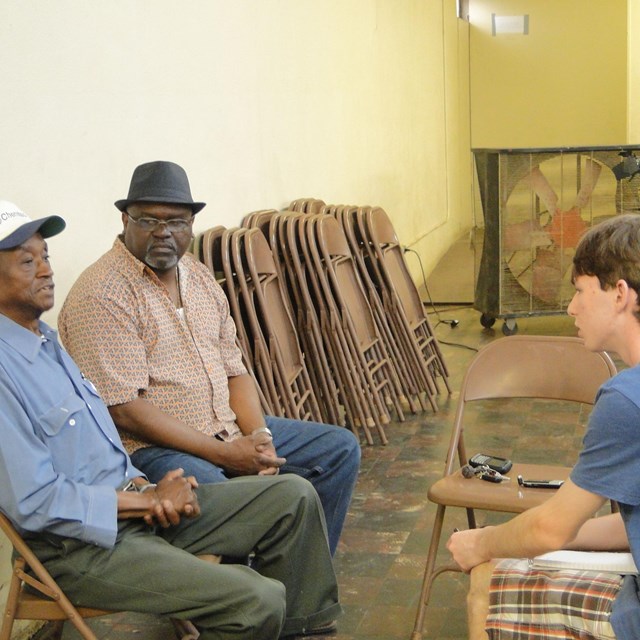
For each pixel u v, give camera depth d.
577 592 2.07
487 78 14.41
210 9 4.93
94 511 2.54
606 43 14.09
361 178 7.89
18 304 2.61
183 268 3.43
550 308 7.54
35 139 3.52
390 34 8.95
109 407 3.13
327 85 6.90
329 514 3.53
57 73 3.65
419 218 10.44
